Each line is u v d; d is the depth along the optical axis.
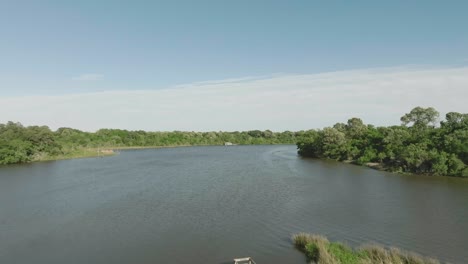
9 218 52.34
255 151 199.50
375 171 101.69
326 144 142.25
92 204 60.91
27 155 141.62
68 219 51.56
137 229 46.44
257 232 44.44
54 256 37.69
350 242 40.34
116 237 43.38
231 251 38.22
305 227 46.16
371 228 45.44
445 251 37.56
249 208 56.69
